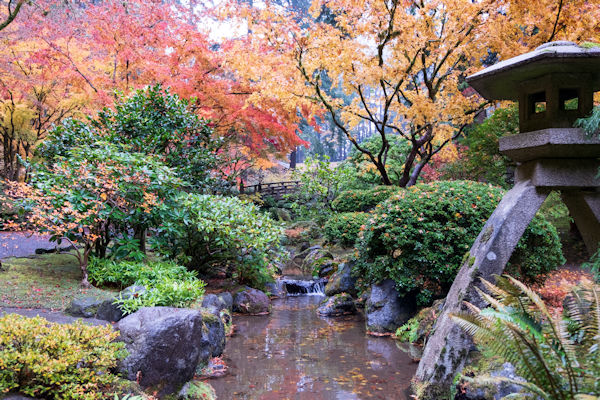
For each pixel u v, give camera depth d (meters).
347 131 10.66
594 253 3.65
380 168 10.82
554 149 3.46
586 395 2.13
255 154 14.95
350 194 11.09
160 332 3.53
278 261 8.64
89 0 9.65
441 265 5.91
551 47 3.43
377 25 8.21
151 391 3.42
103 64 11.43
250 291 7.83
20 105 13.55
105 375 3.08
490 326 2.62
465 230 5.92
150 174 5.49
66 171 5.23
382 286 6.63
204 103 10.96
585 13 7.56
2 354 2.60
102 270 5.66
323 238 14.63
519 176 4.08
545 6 7.77
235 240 7.12
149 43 10.09
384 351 5.38
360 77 8.59
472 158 10.81
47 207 5.02
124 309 4.21
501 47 8.70
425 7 8.33
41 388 2.73
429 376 3.85
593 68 3.32
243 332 6.34
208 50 10.55
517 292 2.91
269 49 9.23
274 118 11.84
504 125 9.86
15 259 6.88
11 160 15.17
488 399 3.36
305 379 4.41
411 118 9.54
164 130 6.93
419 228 6.09
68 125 6.72
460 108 9.00
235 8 8.84
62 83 12.99
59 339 2.83
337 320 7.15
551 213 9.05
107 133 6.78
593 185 3.57
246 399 3.87
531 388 2.45
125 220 5.77
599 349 2.42
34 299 4.64
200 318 3.97
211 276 8.52
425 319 5.70
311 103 10.41
